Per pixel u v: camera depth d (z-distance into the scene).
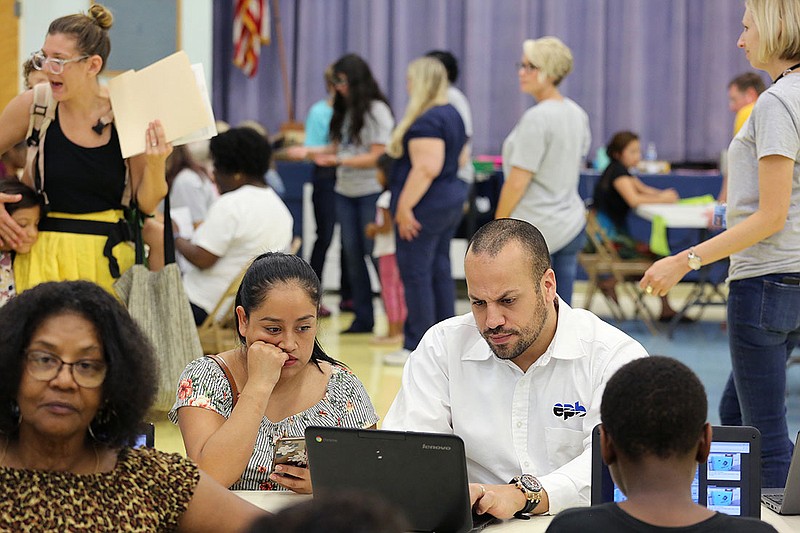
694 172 9.92
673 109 10.47
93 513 1.68
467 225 9.19
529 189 5.48
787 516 2.39
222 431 2.45
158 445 4.55
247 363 2.62
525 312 2.48
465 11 10.34
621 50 10.44
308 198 8.94
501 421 2.63
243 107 10.38
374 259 7.45
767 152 3.13
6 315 1.67
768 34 3.17
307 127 8.90
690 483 1.68
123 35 7.89
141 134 3.82
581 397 2.60
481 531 2.25
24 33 7.32
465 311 8.51
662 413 1.63
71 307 1.67
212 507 1.77
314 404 2.65
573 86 10.46
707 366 6.62
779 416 3.33
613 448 1.70
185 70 3.81
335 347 6.98
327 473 2.22
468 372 2.68
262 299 2.54
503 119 10.48
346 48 10.37
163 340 4.15
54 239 3.94
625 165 8.24
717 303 7.84
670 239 9.53
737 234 3.20
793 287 3.23
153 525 1.72
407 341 6.29
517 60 10.39
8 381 1.66
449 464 2.12
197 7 8.11
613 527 1.65
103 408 1.71
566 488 2.39
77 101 3.82
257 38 10.10
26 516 1.65
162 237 4.43
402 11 10.26
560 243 5.52
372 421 2.73
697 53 10.52
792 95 3.13
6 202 3.84
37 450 1.71
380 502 1.10
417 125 5.88
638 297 8.08
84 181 3.90
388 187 6.85
